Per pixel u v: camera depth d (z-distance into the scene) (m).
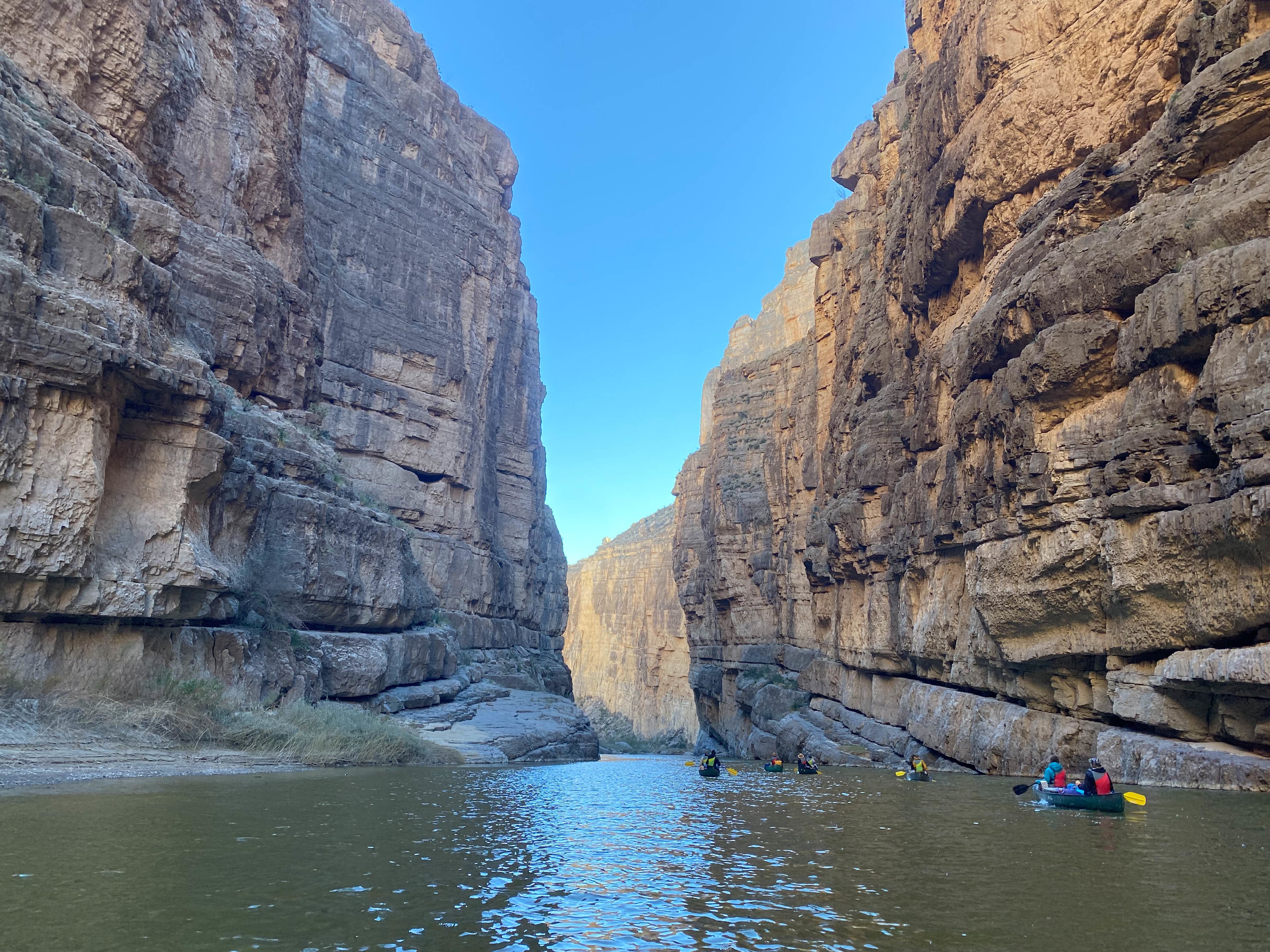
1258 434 14.91
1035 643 22.73
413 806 15.38
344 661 30.31
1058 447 20.39
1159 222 17.98
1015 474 21.97
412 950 7.00
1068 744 21.62
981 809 17.03
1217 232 16.80
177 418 20.38
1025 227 23.42
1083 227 21.12
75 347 16.81
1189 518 16.45
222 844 10.62
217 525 24.31
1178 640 17.86
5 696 16.47
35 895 7.93
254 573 27.41
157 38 26.75
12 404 16.19
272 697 24.88
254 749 20.98
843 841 13.06
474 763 28.09
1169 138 18.67
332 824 12.64
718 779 26.86
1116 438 18.70
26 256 17.12
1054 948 7.26
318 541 30.44
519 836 12.94
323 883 8.99
